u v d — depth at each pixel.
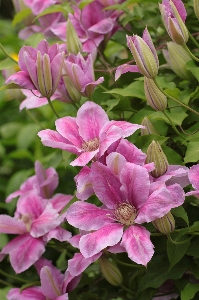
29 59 0.80
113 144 0.76
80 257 0.78
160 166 0.75
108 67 0.97
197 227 0.75
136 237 0.71
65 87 0.89
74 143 0.78
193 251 0.80
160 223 0.74
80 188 0.74
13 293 0.88
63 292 0.87
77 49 0.91
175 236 0.82
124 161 0.73
